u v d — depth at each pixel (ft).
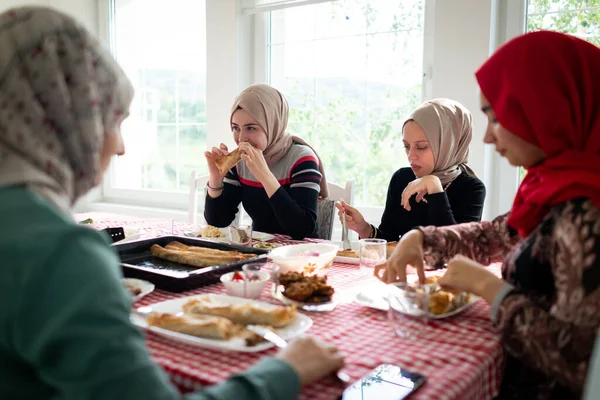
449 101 6.70
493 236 4.56
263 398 2.37
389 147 9.00
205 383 2.75
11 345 2.02
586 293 2.84
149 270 4.39
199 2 10.74
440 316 3.70
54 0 11.25
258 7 9.77
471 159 7.85
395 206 7.11
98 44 2.47
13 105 2.24
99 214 8.66
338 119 9.45
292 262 4.59
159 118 11.60
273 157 7.72
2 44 2.25
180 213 11.01
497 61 3.50
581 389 2.88
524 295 3.27
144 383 1.99
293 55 9.82
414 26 8.54
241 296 4.08
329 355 2.75
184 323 3.30
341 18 9.19
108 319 1.98
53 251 1.99
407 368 2.96
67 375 1.93
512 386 3.66
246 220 10.98
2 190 2.18
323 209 7.67
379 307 3.90
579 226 2.93
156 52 11.45
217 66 10.29
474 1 7.59
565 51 3.29
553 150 3.33
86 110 2.38
